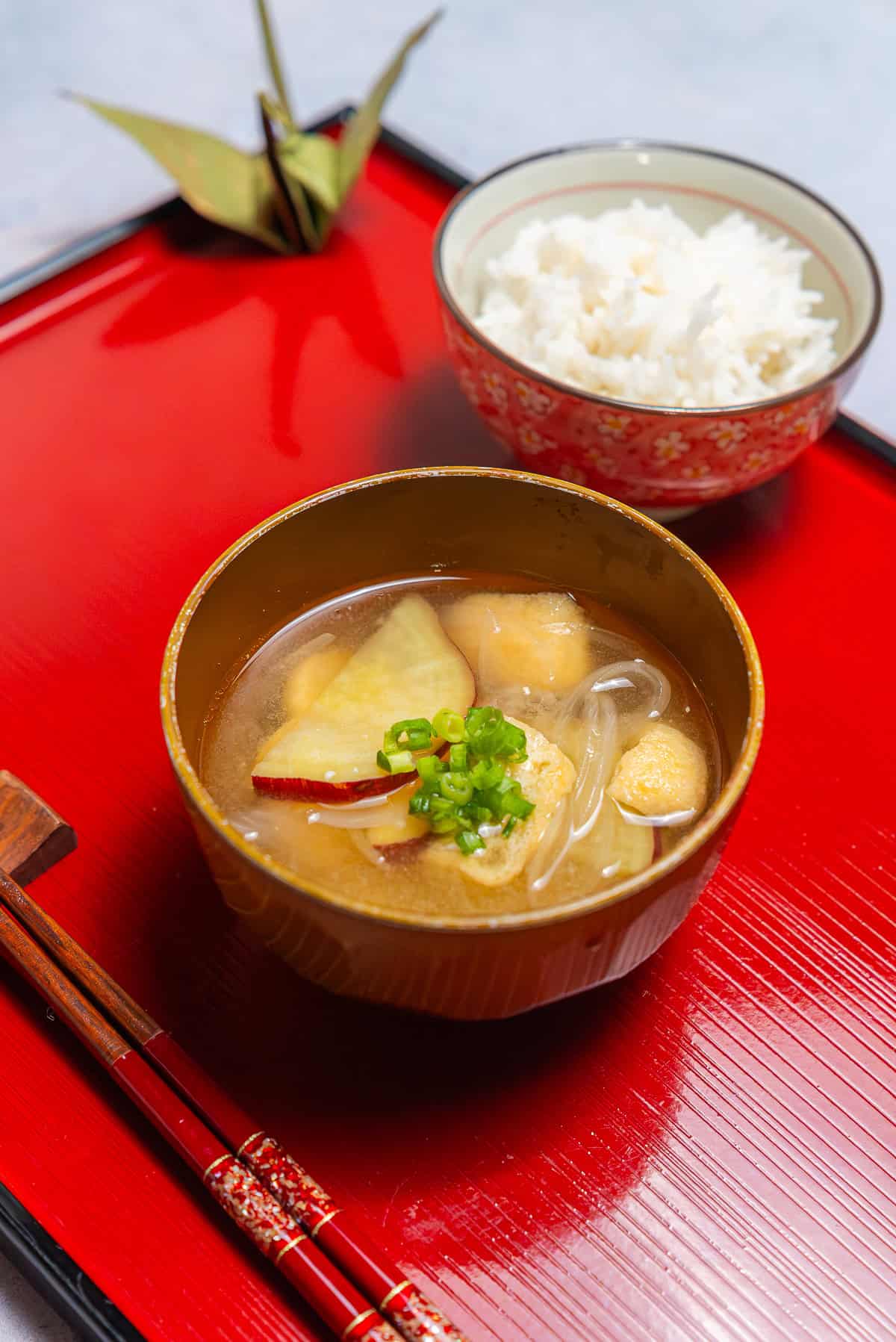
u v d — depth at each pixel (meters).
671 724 0.39
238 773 0.38
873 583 0.47
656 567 0.39
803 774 0.43
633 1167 0.36
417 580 0.41
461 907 0.35
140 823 0.41
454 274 0.48
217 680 0.39
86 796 0.42
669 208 0.51
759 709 0.35
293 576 0.40
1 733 0.43
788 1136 0.37
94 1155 0.36
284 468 0.50
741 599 0.47
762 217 0.50
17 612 0.46
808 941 0.40
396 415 0.51
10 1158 0.36
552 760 0.37
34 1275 0.35
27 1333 0.38
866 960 0.40
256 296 0.55
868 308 0.47
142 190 0.68
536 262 0.49
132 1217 0.35
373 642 0.39
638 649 0.40
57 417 0.51
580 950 0.33
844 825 0.42
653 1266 0.35
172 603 0.46
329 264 0.56
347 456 0.50
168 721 0.34
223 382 0.52
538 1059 0.38
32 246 0.65
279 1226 0.34
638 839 0.37
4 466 0.50
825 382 0.44
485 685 0.39
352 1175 0.36
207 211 0.55
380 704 0.38
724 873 0.41
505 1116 0.37
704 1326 0.35
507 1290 0.35
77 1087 0.37
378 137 0.60
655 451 0.44
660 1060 0.38
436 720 0.36
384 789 0.37
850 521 0.49
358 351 0.53
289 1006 0.38
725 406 0.43
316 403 0.52
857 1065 0.38
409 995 0.35
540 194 0.51
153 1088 0.36
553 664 0.40
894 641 0.46
